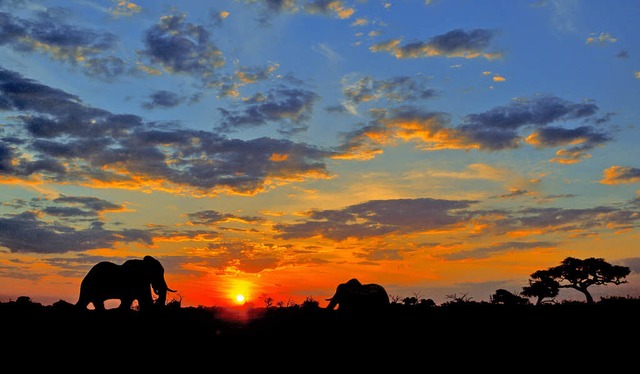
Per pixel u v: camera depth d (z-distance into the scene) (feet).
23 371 62.39
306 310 93.35
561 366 67.82
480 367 67.62
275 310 96.43
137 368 64.95
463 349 73.61
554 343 75.31
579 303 97.81
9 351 67.56
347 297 91.30
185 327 80.69
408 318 87.35
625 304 93.61
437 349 73.72
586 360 69.51
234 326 83.25
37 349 68.69
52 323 77.92
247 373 64.95
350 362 69.15
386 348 74.13
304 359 69.82
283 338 77.10
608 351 72.33
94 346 70.59
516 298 103.24
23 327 75.56
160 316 85.87
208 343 74.18
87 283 85.97
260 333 79.15
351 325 83.25
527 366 67.97
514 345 74.79
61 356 67.10
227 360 68.64
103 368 64.39
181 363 67.05
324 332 80.23
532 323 84.07
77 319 80.43
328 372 65.82
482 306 94.99
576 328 80.89
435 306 97.96
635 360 69.36
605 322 83.30
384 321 85.05
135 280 88.94
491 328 81.61
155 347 71.51
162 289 93.20
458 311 91.76
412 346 74.79
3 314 80.69
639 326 81.20
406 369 67.10
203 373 64.54
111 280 86.63
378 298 89.92
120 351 69.56
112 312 87.25
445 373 65.92
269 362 68.49
